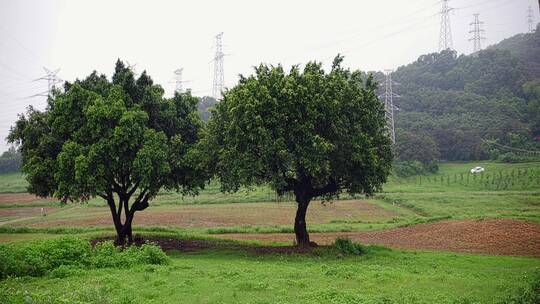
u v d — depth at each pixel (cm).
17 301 1216
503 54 13600
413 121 11700
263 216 4888
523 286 1562
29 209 6153
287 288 1588
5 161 11444
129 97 2959
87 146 2655
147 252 2108
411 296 1463
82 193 2750
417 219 4159
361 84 2970
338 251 2530
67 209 6072
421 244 3031
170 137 3112
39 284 1638
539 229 3303
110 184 2848
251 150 2541
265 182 2862
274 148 2427
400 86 14062
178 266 2006
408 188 7219
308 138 2475
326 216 4906
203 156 2822
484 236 3172
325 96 2548
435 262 2314
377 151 2827
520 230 3291
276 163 2555
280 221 4512
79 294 1368
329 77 2748
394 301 1400
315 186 2895
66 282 1659
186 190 3306
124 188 3034
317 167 2417
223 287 1580
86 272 1831
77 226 4272
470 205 5084
